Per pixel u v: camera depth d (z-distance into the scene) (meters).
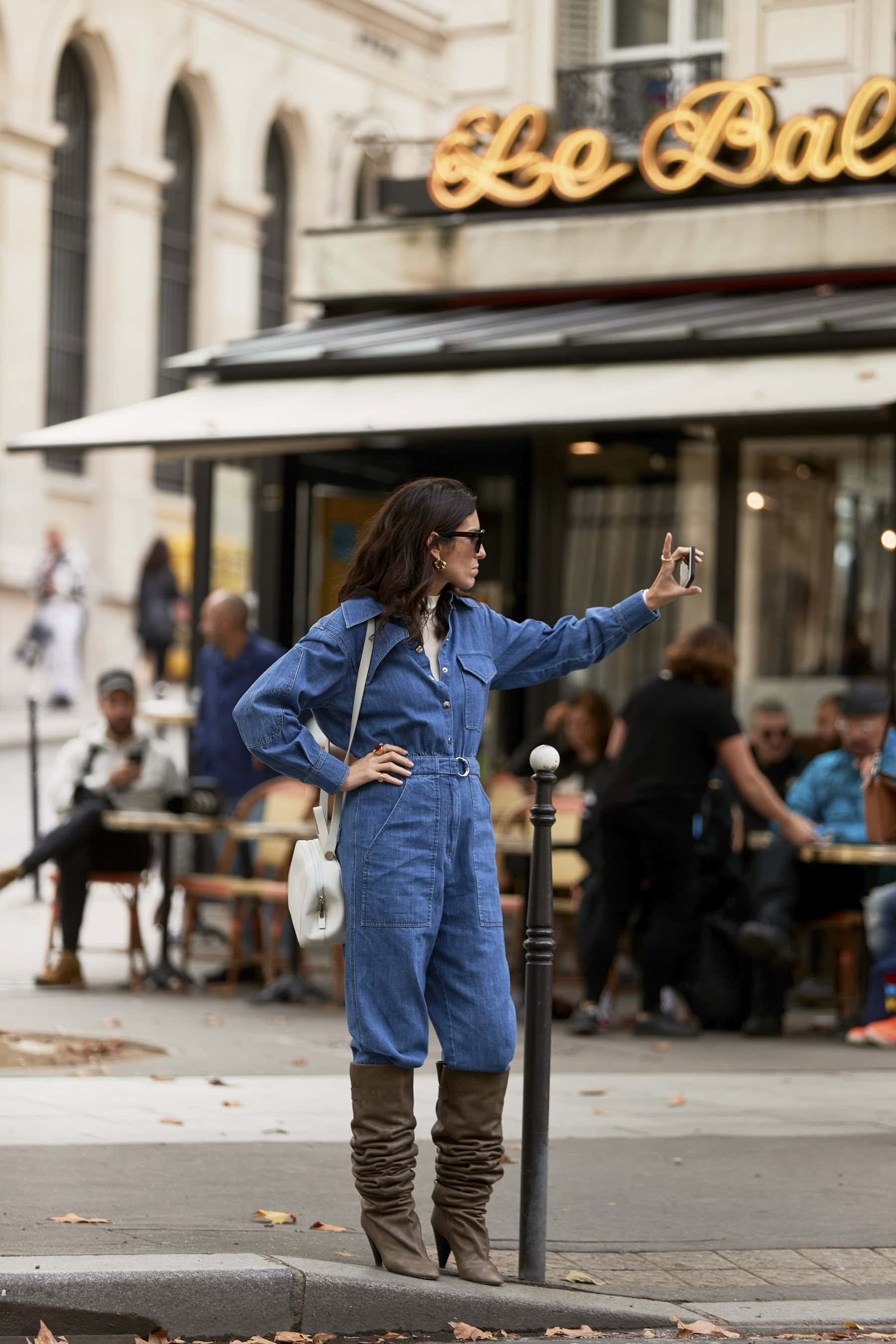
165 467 41.25
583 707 15.28
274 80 42.84
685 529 17.77
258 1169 8.02
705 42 20.78
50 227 38.56
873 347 15.55
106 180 39.28
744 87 17.98
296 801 15.00
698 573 17.70
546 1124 6.76
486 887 6.66
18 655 35.16
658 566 17.88
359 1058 6.63
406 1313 6.37
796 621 17.23
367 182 45.53
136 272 39.75
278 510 18.86
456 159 19.33
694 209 18.14
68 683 35.06
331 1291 6.30
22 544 37.00
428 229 19.33
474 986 6.61
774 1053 12.41
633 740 13.06
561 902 15.02
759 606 17.42
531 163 18.92
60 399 38.81
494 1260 6.97
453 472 19.42
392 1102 6.61
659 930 13.05
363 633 6.62
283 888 13.98
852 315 15.98
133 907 14.46
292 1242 6.81
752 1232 7.51
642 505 17.98
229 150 41.94
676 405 14.68
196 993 14.24
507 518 19.12
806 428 17.20
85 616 35.53
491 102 21.91
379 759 6.51
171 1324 6.15
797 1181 8.34
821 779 14.03
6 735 30.20
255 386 17.55
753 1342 6.37
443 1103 6.74
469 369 16.89
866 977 14.23
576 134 18.72
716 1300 6.71
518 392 15.88
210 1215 7.15
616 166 18.52
